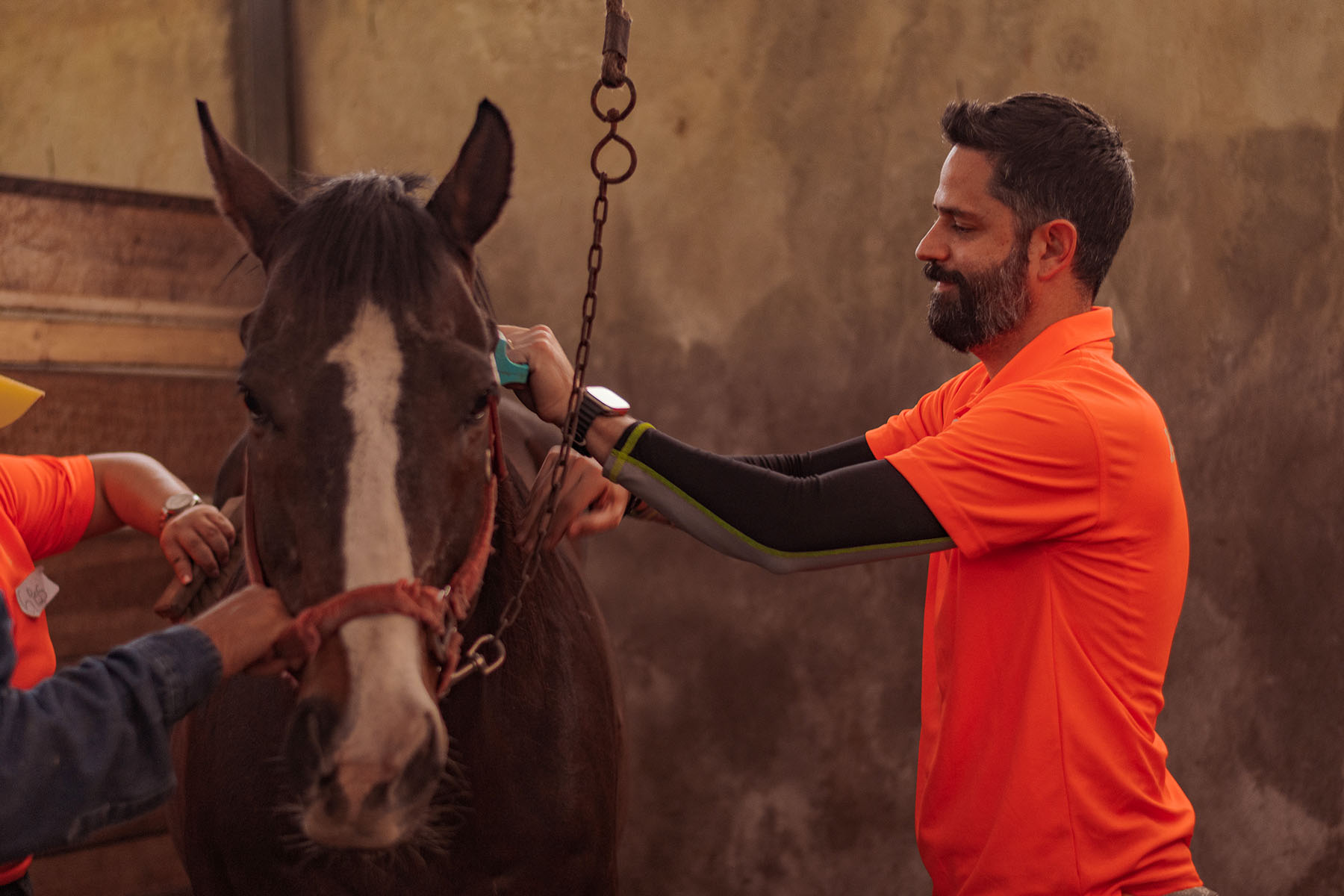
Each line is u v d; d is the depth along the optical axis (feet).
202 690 2.65
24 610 3.56
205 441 8.54
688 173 8.30
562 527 3.92
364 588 2.81
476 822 3.83
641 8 8.27
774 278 8.32
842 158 8.27
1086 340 3.73
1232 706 8.49
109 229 7.96
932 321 3.94
